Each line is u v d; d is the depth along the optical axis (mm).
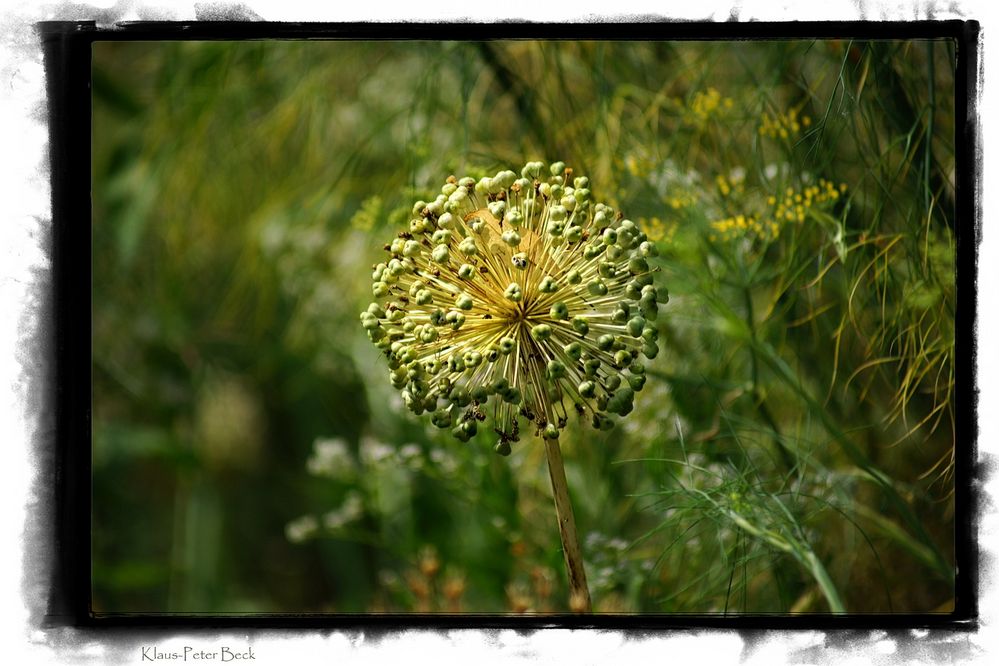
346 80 1183
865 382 1069
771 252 1065
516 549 1082
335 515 1143
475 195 878
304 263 1200
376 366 1165
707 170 1081
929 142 983
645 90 1103
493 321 869
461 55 1084
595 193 1053
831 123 1025
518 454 1088
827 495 1031
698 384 1043
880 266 1031
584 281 866
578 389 865
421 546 1143
